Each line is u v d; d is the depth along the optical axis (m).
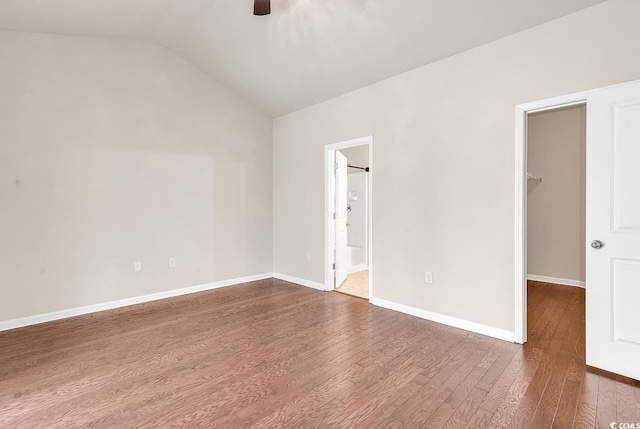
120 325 3.17
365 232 5.95
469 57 2.93
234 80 4.41
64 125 3.39
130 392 2.04
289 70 3.90
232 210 4.69
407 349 2.62
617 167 2.15
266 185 5.09
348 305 3.78
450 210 3.09
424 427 1.71
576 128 4.62
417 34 2.90
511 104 2.69
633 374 2.11
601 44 2.26
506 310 2.76
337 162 4.56
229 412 1.84
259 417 1.79
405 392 2.02
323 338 2.85
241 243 4.80
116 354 2.56
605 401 1.91
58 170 3.35
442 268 3.17
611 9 2.22
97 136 3.58
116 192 3.71
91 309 3.54
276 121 5.09
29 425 1.73
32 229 3.21
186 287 4.25
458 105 3.01
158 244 4.02
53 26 3.17
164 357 2.51
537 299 3.98
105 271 3.64
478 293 2.92
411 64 3.28
